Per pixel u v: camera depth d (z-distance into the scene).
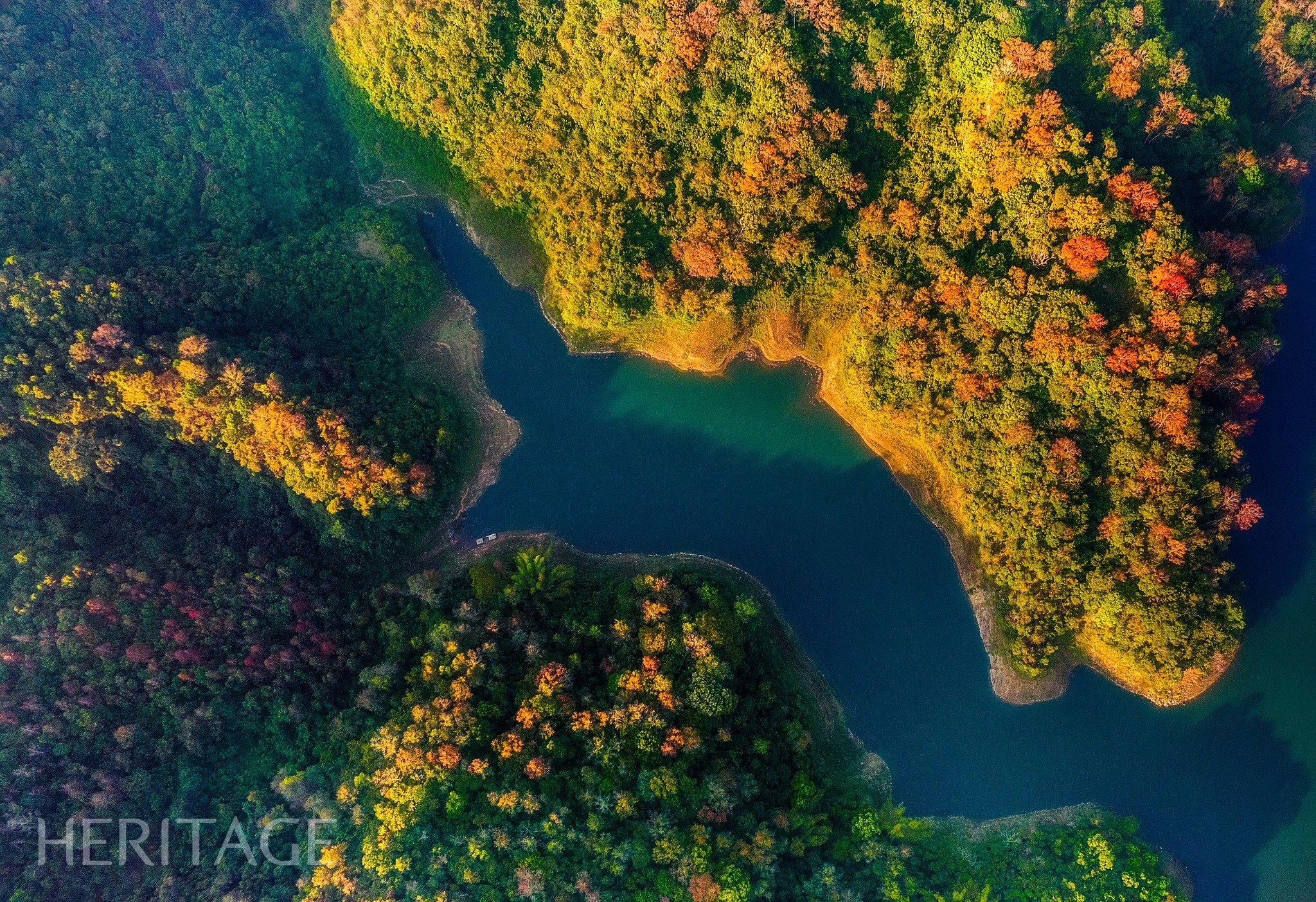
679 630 77.12
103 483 81.62
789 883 72.00
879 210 82.31
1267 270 77.44
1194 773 81.44
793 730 77.31
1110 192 73.50
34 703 72.44
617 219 87.19
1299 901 77.88
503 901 65.19
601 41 84.81
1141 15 77.56
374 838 68.38
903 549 87.88
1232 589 79.12
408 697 75.56
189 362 78.44
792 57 79.06
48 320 77.94
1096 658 83.06
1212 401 76.50
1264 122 88.06
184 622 77.69
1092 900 74.44
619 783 69.25
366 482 82.19
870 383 84.38
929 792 82.31
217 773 76.69
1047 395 77.00
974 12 78.19
